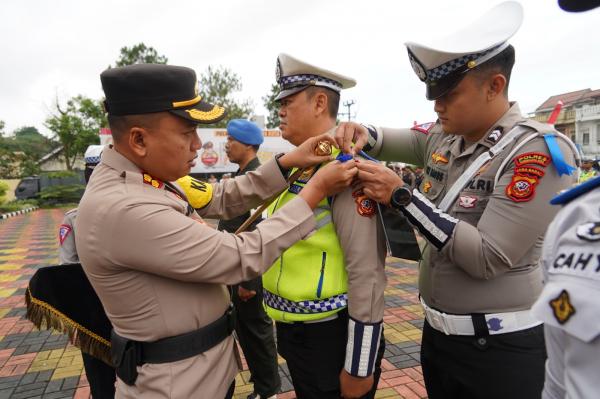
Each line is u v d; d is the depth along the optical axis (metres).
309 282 1.42
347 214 1.35
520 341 1.31
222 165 16.09
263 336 2.50
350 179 1.32
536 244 1.31
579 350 0.60
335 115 1.64
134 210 1.12
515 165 1.25
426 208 1.29
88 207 1.16
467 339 1.37
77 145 27.42
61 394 2.81
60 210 19.50
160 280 1.19
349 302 1.35
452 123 1.37
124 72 1.16
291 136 1.64
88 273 1.20
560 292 0.61
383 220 1.33
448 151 1.56
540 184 1.19
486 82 1.29
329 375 1.46
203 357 1.26
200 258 1.15
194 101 1.24
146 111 1.16
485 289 1.33
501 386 1.33
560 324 0.60
